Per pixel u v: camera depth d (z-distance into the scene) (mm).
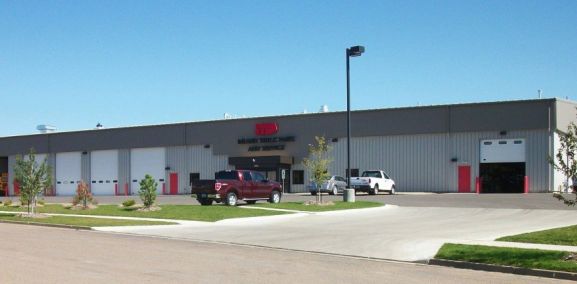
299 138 57344
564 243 16484
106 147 68500
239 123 60594
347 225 23969
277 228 23031
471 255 14484
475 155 49719
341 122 55469
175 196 56188
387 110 53406
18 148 74750
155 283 10992
